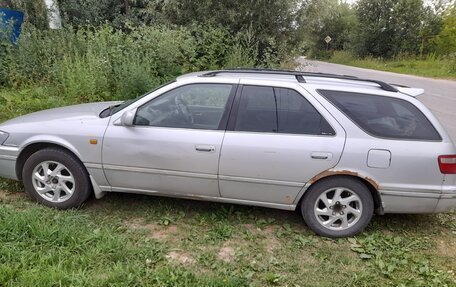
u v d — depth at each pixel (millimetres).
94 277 2953
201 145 3773
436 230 4184
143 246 3494
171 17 11766
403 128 3727
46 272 2918
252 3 10781
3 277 2822
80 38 9641
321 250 3660
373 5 40531
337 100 3775
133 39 10180
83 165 4043
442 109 11727
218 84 3936
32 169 4074
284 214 4320
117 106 4402
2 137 4133
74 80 8242
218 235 3791
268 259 3463
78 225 3707
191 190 3951
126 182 4020
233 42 10828
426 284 3211
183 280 3002
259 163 3727
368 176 3674
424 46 36219
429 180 3666
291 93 3824
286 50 11258
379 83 4027
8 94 7969
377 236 3906
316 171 3697
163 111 3953
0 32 9297
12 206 4066
